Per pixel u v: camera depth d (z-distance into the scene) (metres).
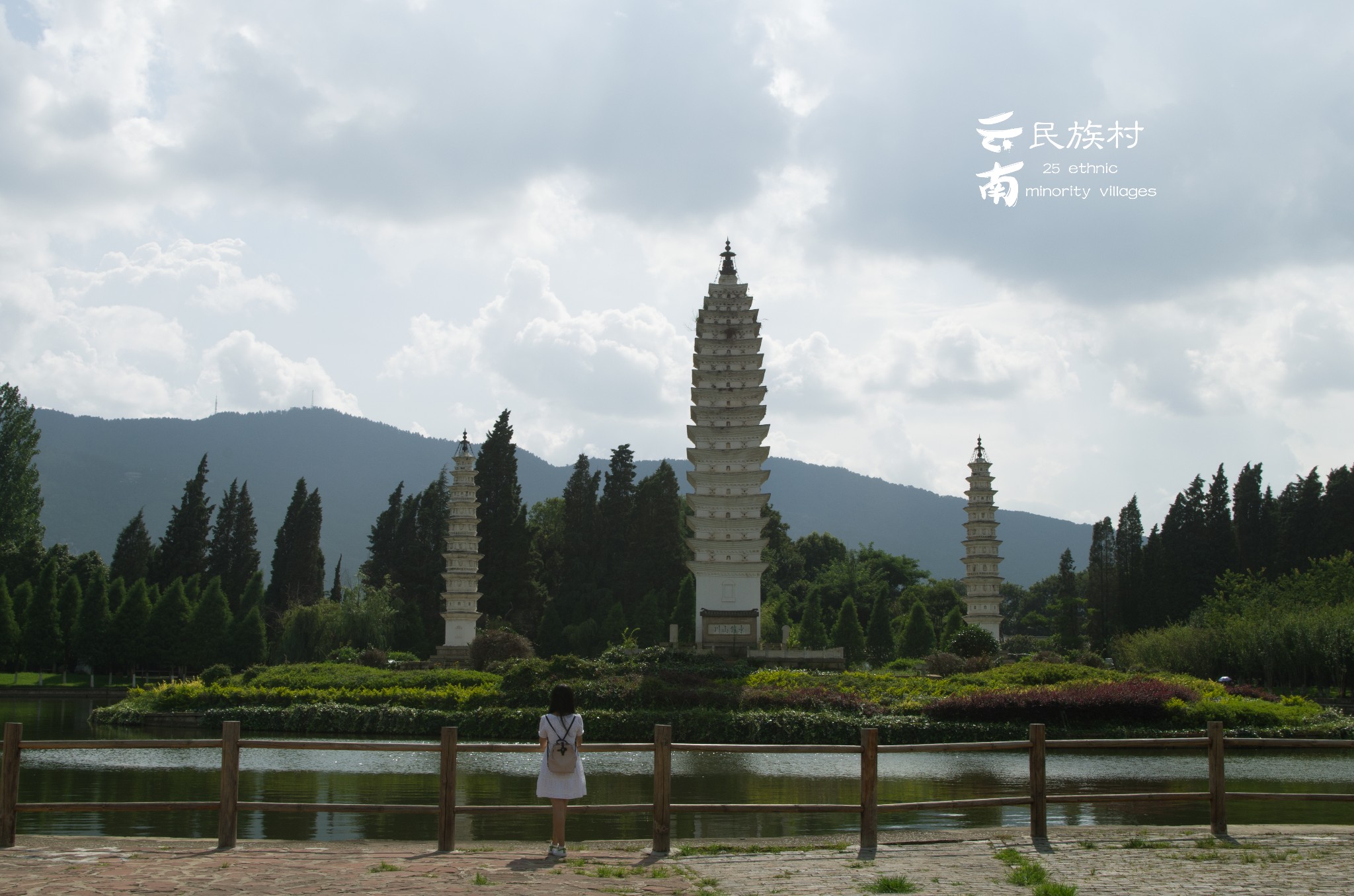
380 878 14.50
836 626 90.44
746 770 35.38
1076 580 165.62
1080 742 18.44
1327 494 95.62
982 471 95.31
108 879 14.30
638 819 25.22
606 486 112.88
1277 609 69.69
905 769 35.88
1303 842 17.97
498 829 23.77
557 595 109.12
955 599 134.62
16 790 16.61
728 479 81.94
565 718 16.67
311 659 79.25
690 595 93.75
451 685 53.25
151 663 89.00
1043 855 16.83
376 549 113.81
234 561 112.81
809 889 14.28
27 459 103.69
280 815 25.61
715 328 84.50
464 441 86.00
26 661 88.94
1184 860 16.38
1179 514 101.56
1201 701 47.62
